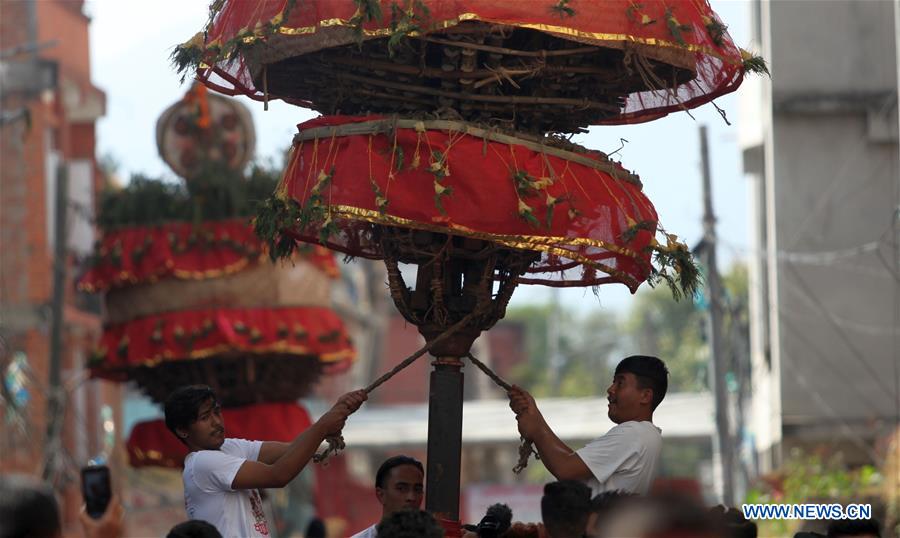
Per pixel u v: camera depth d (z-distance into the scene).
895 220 39.91
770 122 46.44
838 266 46.19
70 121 68.88
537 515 74.12
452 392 16.70
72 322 61.34
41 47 51.44
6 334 46.31
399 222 15.66
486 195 15.65
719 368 48.94
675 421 77.56
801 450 46.41
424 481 18.59
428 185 15.71
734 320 55.12
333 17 15.74
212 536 13.92
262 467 16.06
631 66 16.59
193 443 16.66
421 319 16.81
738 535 16.84
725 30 16.86
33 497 11.71
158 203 32.59
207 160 33.16
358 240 18.36
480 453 99.19
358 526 88.69
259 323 32.06
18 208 60.12
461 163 15.68
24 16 61.53
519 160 15.92
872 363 46.22
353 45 16.06
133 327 32.62
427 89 16.11
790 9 46.19
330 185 15.98
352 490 89.25
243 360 32.31
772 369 48.91
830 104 45.81
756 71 17.25
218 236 32.31
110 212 33.06
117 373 33.84
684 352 119.38
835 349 46.28
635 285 17.38
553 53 16.02
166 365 32.53
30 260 60.03
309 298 33.00
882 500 39.59
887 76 45.88
